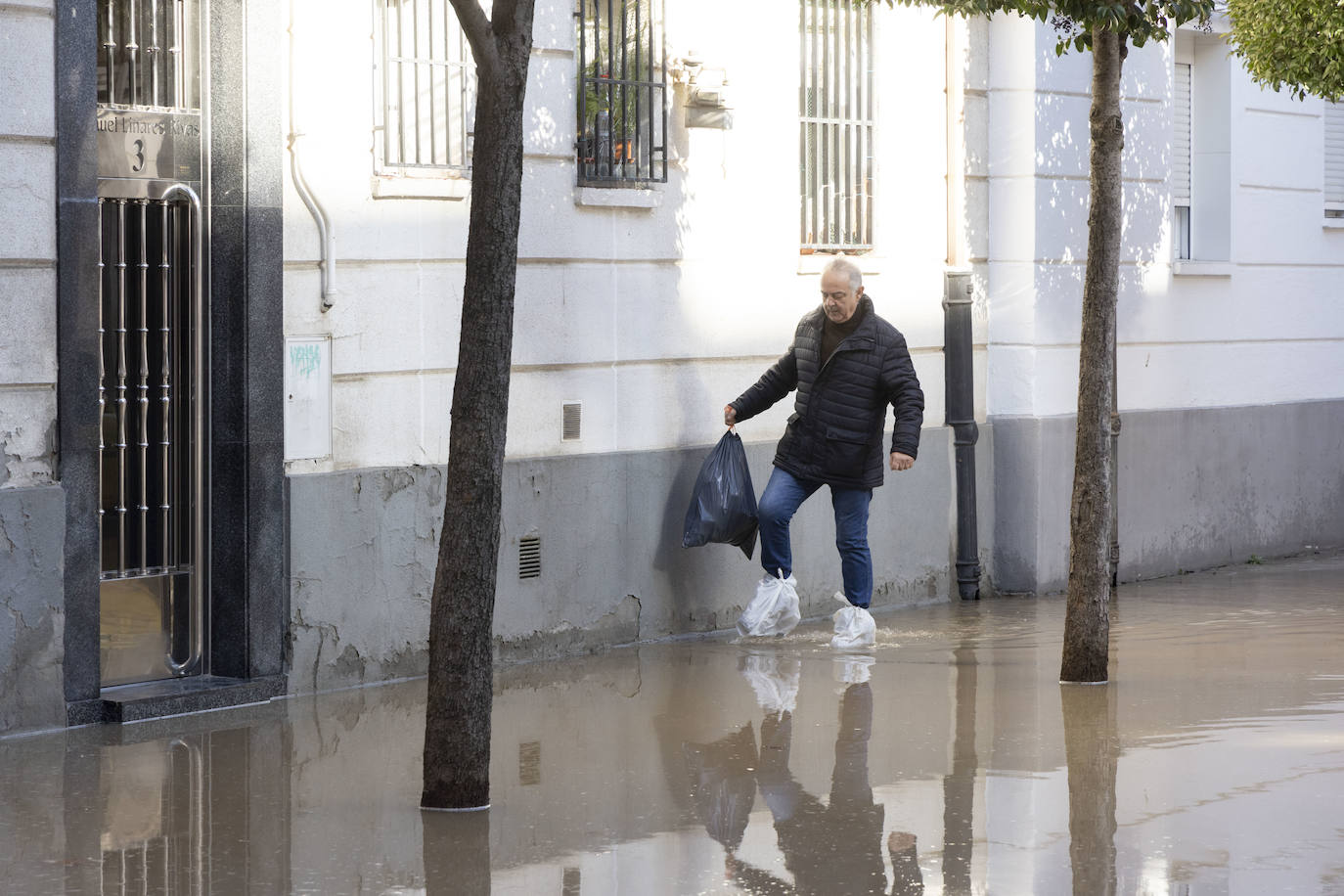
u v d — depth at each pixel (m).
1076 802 9.68
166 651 12.56
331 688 13.05
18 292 11.14
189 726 11.73
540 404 14.41
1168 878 8.21
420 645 13.65
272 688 12.67
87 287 11.48
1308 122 22.05
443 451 13.84
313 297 12.88
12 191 11.06
